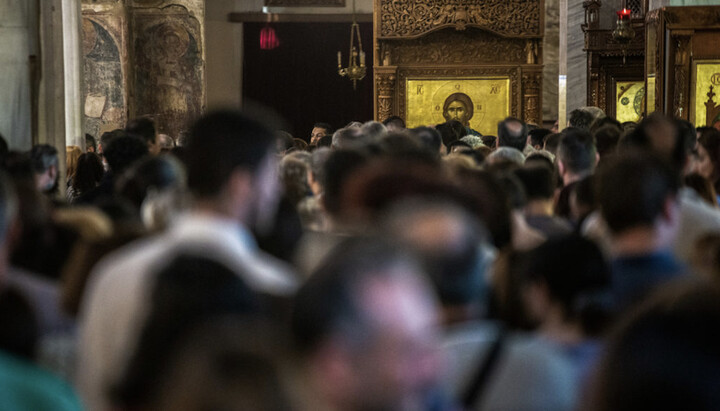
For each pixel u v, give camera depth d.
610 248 4.71
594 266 3.82
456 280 3.20
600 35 24.83
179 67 28.62
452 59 24.41
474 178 5.36
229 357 1.58
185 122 28.62
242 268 3.71
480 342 3.32
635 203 4.46
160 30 28.56
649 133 7.41
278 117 33.19
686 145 7.46
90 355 3.58
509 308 3.88
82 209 5.41
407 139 6.56
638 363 1.81
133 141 8.50
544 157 8.52
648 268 4.44
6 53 12.91
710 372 1.75
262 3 33.12
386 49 24.30
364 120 33.09
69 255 5.08
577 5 25.09
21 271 4.77
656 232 4.54
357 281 1.98
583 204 6.56
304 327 1.98
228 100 33.19
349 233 4.56
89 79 27.69
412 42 24.38
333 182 5.16
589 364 3.47
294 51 33.09
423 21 24.14
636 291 4.34
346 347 1.92
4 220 3.59
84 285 4.26
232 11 33.09
